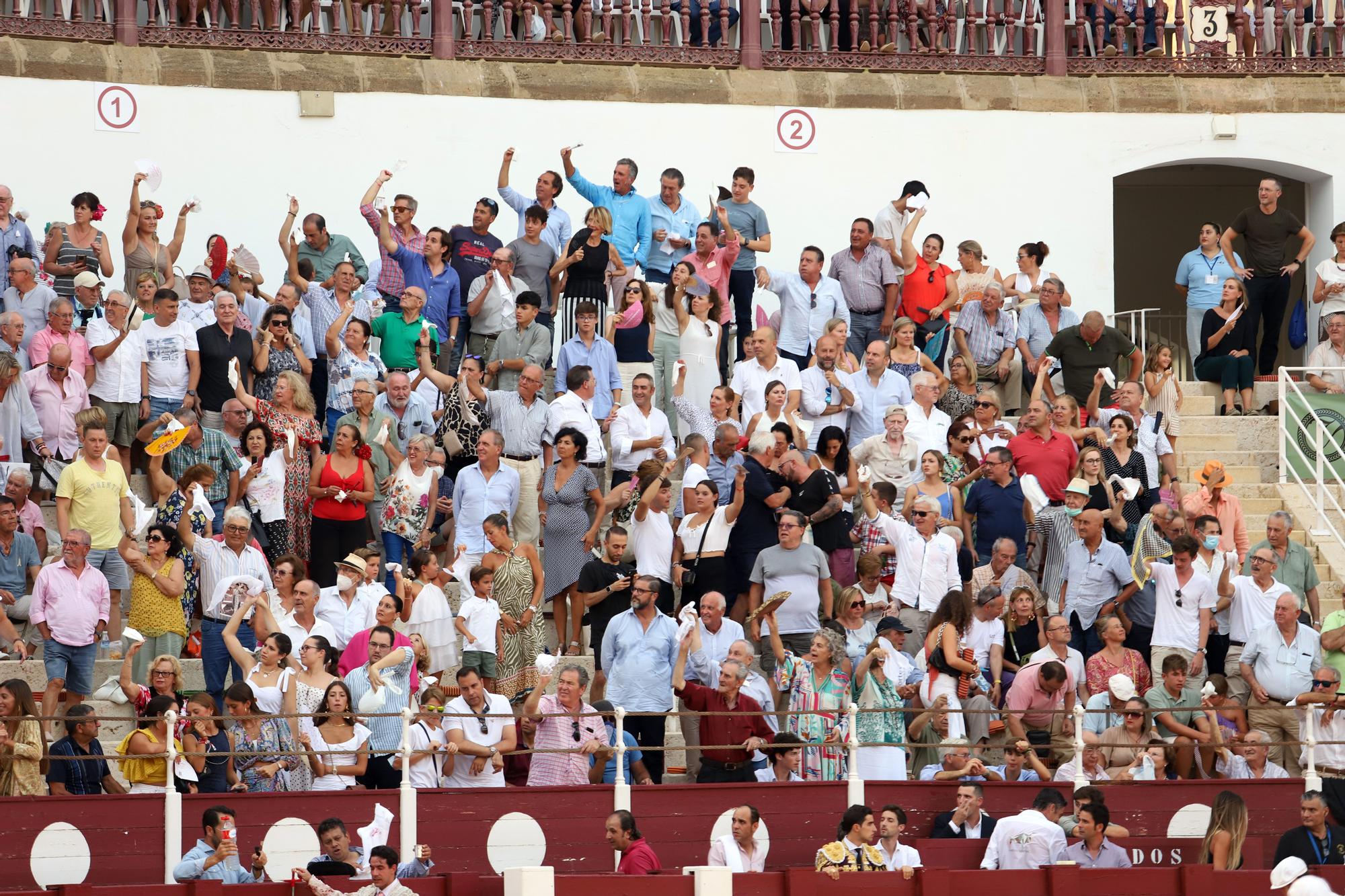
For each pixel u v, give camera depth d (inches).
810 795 1919.3
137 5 2938.0
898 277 2819.9
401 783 1891.0
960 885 1815.9
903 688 2033.7
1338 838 1909.4
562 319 2755.9
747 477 2230.6
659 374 2620.6
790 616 2151.8
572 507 2252.7
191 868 1718.8
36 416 2301.9
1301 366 3129.9
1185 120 3189.0
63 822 1758.1
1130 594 2253.9
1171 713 2073.1
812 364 2605.8
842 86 3120.1
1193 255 2910.9
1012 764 2001.7
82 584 2010.3
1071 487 2284.7
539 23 3083.2
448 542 2347.4
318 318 2539.4
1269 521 2338.8
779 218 3090.6
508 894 1715.1
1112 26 3211.1
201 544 2066.9
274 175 2925.7
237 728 1862.7
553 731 1939.0
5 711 1802.4
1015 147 3157.0
